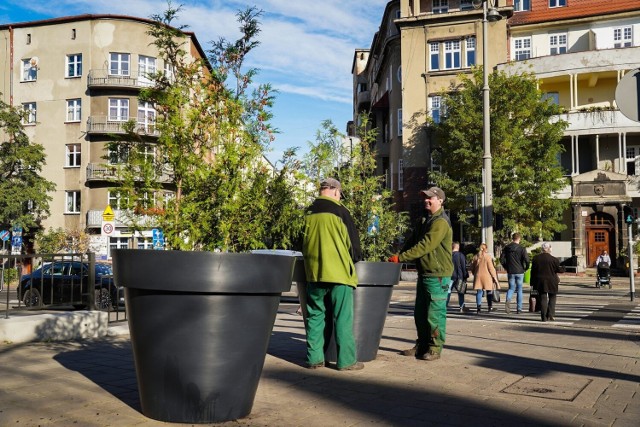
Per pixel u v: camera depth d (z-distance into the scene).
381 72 49.53
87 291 9.59
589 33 40.94
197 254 4.06
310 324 6.52
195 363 4.12
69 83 45.31
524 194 32.41
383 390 5.39
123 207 4.88
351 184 11.22
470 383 5.75
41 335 8.59
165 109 5.03
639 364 6.99
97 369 6.24
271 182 5.23
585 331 10.64
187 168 4.91
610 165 39.62
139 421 4.19
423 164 40.09
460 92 34.38
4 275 8.77
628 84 7.48
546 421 4.39
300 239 6.26
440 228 7.10
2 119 39.22
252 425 4.18
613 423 4.37
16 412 4.42
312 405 4.80
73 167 44.88
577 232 37.16
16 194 38.62
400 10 41.38
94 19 44.97
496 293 17.59
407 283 31.44
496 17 22.30
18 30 46.44
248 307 4.25
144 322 4.18
